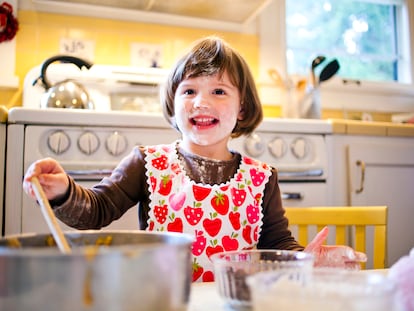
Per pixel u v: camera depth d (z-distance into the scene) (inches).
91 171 49.8
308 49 91.4
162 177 34.4
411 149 67.3
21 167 48.3
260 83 82.1
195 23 79.7
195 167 35.1
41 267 10.6
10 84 68.6
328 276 12.9
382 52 97.9
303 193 59.3
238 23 82.0
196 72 35.3
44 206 16.3
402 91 93.7
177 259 12.2
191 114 34.9
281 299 11.1
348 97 89.4
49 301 10.5
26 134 48.8
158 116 53.1
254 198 35.1
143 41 76.7
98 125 51.2
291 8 91.0
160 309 11.5
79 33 73.4
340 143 62.3
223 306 15.8
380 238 38.7
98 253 10.7
